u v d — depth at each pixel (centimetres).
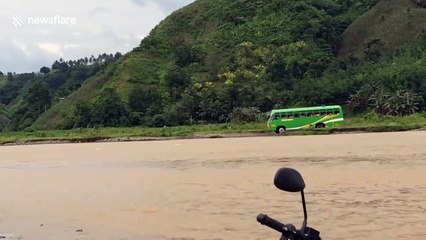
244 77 14088
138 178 2797
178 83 14462
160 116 12275
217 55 15850
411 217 1425
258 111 11344
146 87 14600
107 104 12812
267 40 16212
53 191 2427
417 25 15450
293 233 378
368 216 1466
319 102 11794
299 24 16438
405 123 7981
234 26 17225
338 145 4781
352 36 16150
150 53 16375
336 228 1332
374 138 5797
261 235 1298
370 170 2622
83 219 1645
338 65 14088
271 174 2661
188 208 1741
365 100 10975
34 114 15375
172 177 2752
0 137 10494
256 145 5497
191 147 5769
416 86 11006
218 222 1479
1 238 1416
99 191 2331
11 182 2939
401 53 13875
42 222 1630
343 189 2011
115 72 15375
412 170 2534
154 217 1612
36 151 6569
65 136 9912
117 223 1545
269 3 17638
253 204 1755
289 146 5003
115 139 9069
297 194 1923
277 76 13900
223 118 11800
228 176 2662
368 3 17725
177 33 17700
